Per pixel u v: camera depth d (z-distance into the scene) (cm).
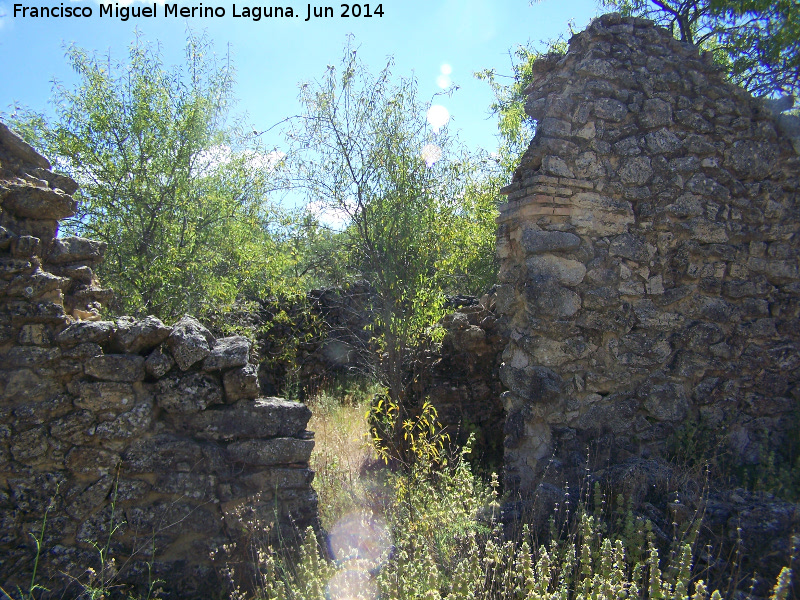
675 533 348
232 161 907
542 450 493
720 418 526
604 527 360
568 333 493
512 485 498
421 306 652
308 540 334
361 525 427
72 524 333
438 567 332
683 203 527
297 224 783
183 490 352
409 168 661
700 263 532
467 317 661
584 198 504
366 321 1002
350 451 650
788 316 558
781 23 723
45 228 380
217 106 866
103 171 741
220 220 841
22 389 334
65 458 336
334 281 914
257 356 802
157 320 369
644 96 528
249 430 370
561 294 491
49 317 343
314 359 1038
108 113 755
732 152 548
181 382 361
